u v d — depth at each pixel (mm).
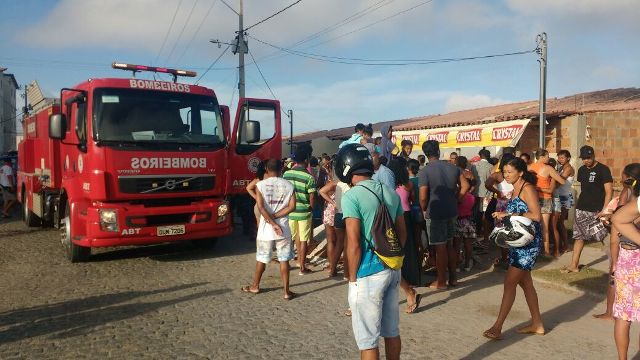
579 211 7242
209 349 4852
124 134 8047
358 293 3604
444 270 6879
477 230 10320
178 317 5824
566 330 5277
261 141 10734
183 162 8438
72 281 7492
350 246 3578
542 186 8312
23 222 14438
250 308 6148
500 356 4633
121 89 8227
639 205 3691
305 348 4855
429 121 21312
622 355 4141
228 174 9016
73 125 8641
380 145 9047
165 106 8516
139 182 8062
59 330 5402
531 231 4781
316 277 7672
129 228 7992
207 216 8664
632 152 13750
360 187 3695
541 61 12875
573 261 7375
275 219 6547
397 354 3828
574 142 13328
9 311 6066
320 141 21750
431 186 6703
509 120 14352
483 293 6703
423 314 5867
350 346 4898
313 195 7852
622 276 4090
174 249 9992
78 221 8258
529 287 5121
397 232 3791
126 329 5426
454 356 4648
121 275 7855
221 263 8719
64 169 9328
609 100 16766
